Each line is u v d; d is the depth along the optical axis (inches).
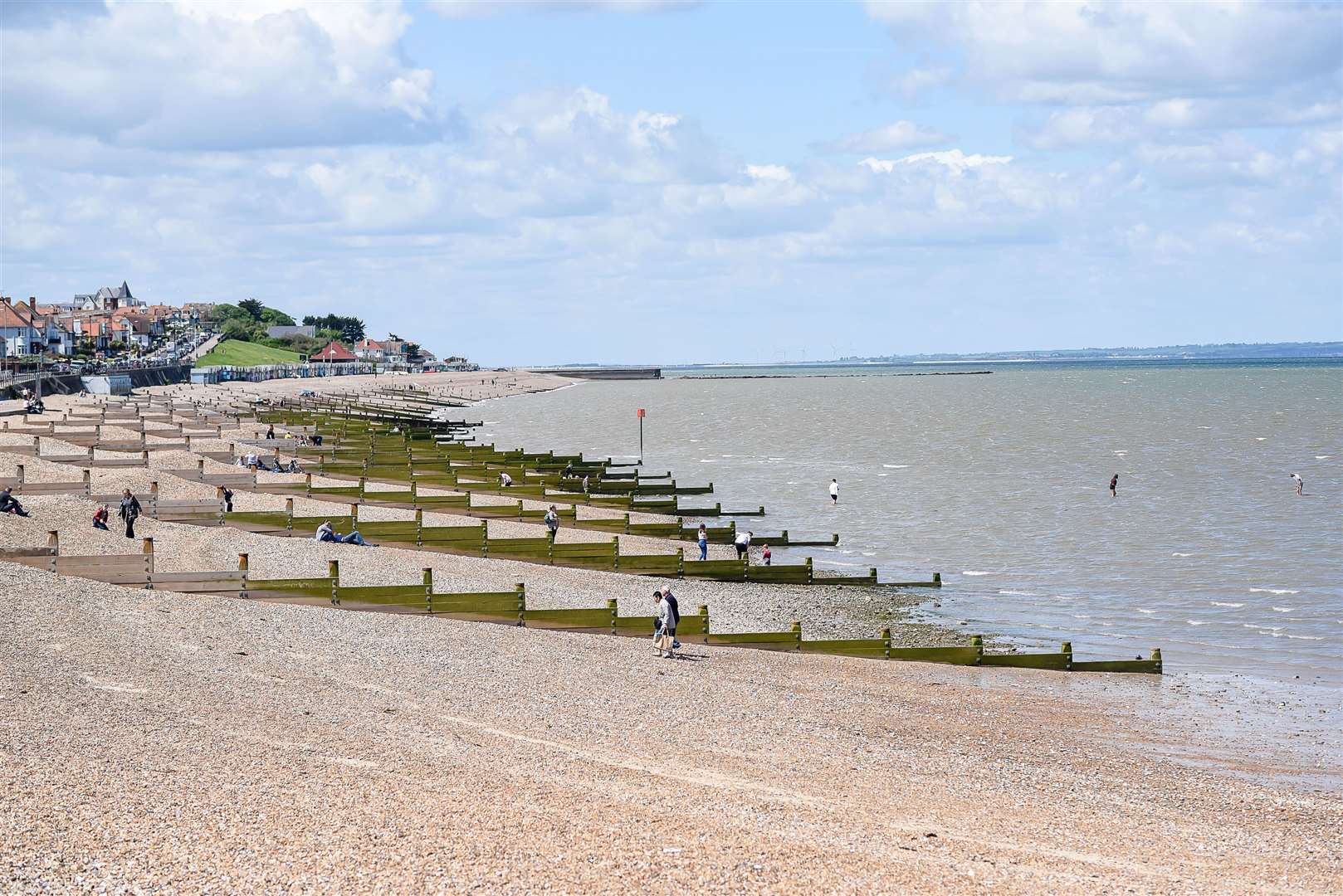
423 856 768.9
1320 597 2132.1
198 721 1062.4
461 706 1217.4
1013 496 3516.2
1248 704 1477.6
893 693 1467.8
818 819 923.4
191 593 1670.8
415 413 6761.8
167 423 3946.9
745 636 1685.5
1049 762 1196.5
